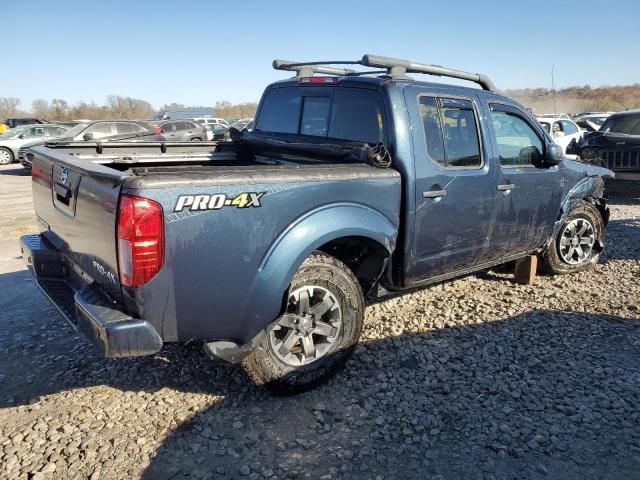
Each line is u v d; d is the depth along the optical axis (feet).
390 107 12.48
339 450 9.71
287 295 10.49
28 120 114.52
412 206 12.64
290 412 10.94
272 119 16.44
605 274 19.61
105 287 10.01
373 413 10.84
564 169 17.43
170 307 9.34
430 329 14.71
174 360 13.07
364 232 11.56
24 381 12.26
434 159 13.19
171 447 9.82
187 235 9.21
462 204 13.87
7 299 17.63
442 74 14.26
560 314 15.71
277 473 9.14
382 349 13.52
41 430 10.32
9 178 54.08
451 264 14.38
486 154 14.48
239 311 10.07
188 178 9.19
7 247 24.98
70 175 10.89
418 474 9.08
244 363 10.96
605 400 11.12
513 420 10.53
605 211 20.21
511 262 20.06
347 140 13.61
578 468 9.20
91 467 9.25
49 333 14.89
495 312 15.87
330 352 11.78
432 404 11.11
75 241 11.04
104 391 11.77
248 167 10.71
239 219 9.73
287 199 10.35
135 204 8.71
